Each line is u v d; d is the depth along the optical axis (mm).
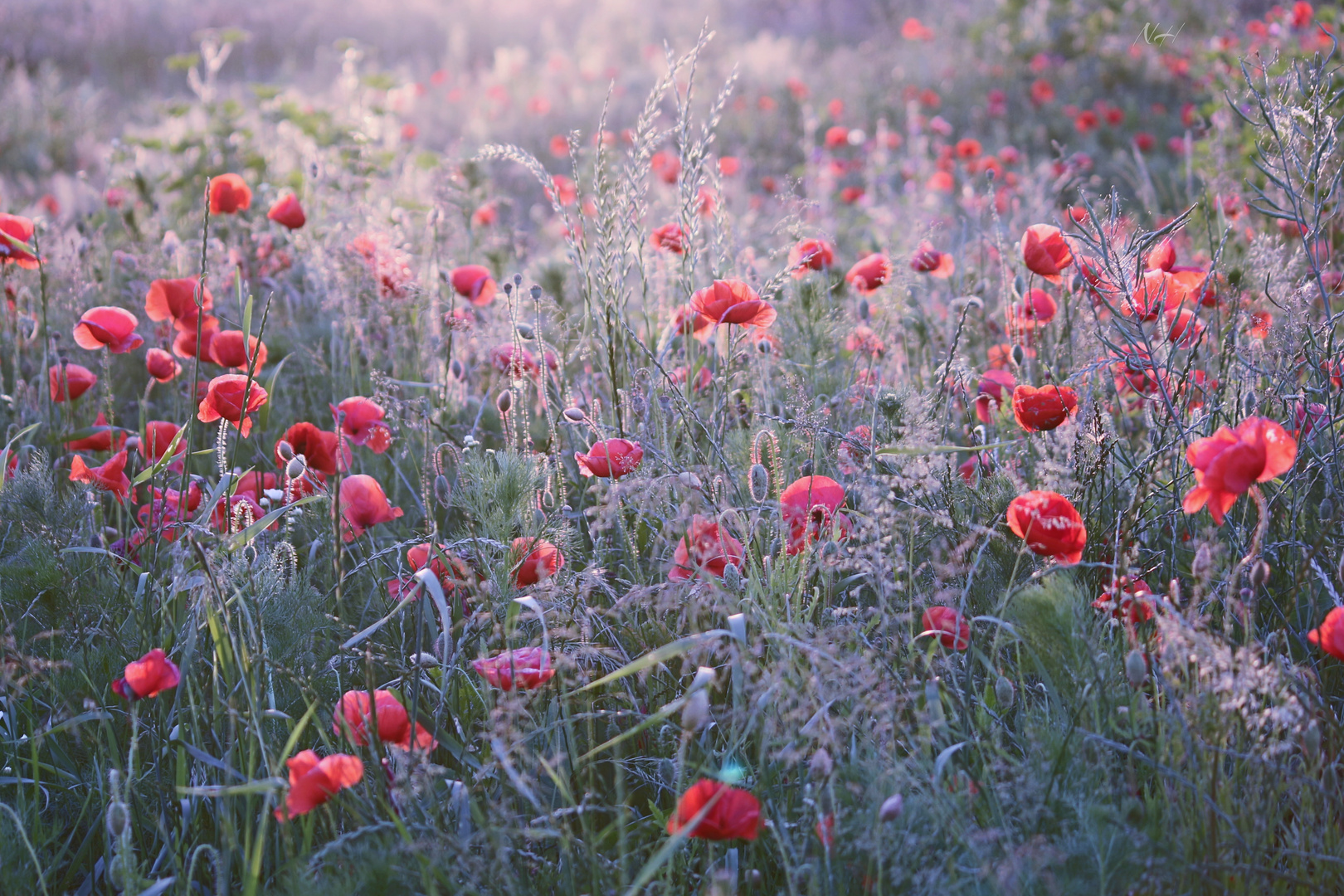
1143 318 1800
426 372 2246
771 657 1647
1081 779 1564
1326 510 1761
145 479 1811
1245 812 1547
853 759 1577
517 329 1889
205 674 1693
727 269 2143
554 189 1946
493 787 1646
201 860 1620
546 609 1700
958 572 1699
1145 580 1762
